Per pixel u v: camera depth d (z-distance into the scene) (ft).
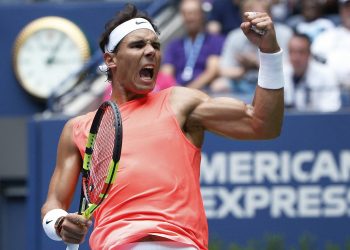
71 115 86.33
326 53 90.84
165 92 47.80
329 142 79.97
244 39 92.53
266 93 45.16
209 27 99.45
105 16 112.78
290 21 102.12
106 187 43.16
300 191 79.82
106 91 86.58
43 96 110.73
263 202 80.02
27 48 111.24
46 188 83.35
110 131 44.88
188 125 46.96
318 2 98.27
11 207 106.73
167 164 45.52
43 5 113.19
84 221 43.52
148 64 47.09
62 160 49.14
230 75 90.58
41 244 82.64
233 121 46.06
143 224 44.45
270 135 45.78
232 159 80.38
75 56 110.52
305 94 84.84
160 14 108.88
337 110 80.69
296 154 80.12
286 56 93.25
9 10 113.29
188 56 94.07
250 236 79.97
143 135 46.11
